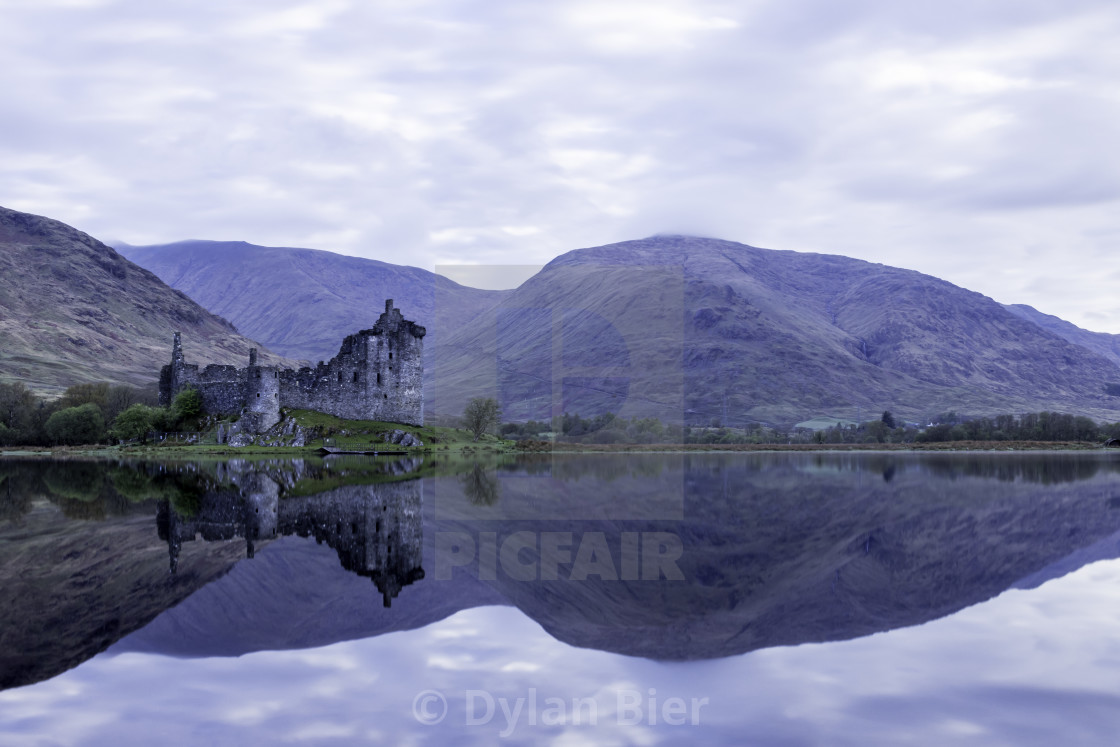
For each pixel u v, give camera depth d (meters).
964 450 138.50
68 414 113.38
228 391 109.12
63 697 14.86
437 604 21.22
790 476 66.44
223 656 17.14
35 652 17.33
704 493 49.84
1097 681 15.37
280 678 15.86
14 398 129.12
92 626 19.16
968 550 28.89
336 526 34.50
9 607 20.81
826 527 34.66
